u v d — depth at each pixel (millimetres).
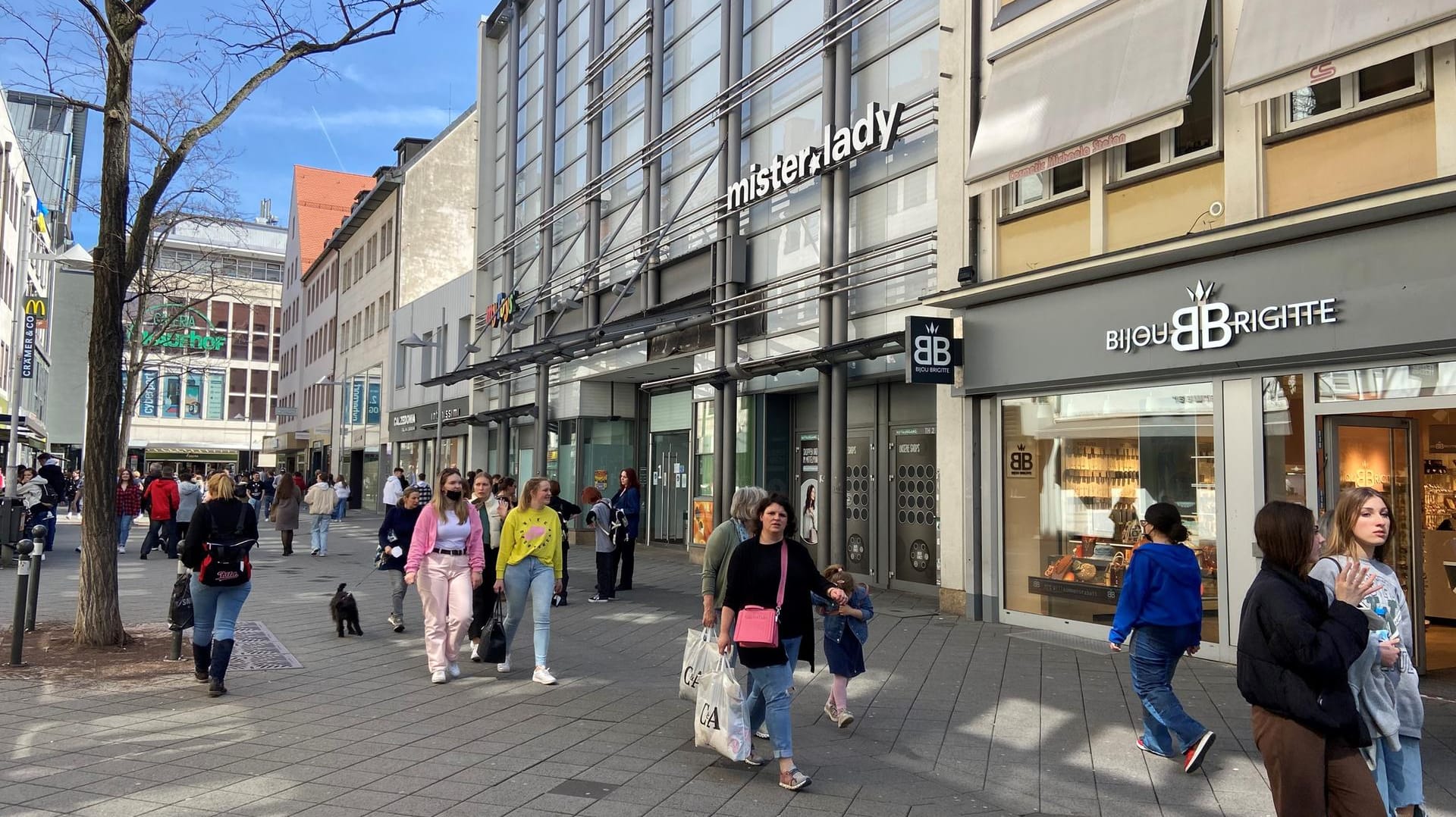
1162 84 8758
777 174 14719
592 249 22078
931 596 13055
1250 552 8414
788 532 5570
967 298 10812
